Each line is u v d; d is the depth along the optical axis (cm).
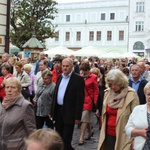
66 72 671
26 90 970
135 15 6444
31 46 1959
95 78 870
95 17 6950
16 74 991
